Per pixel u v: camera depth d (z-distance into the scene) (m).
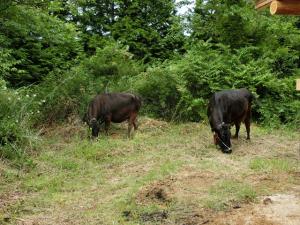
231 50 16.27
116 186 7.96
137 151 10.23
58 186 8.02
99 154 9.77
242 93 11.27
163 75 13.62
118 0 19.27
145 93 13.62
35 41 15.01
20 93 11.49
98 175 8.64
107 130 11.43
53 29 14.96
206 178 8.29
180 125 12.88
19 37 14.62
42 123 11.75
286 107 14.38
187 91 13.60
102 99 11.21
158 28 20.36
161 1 19.86
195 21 17.50
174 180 8.12
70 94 12.41
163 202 7.20
